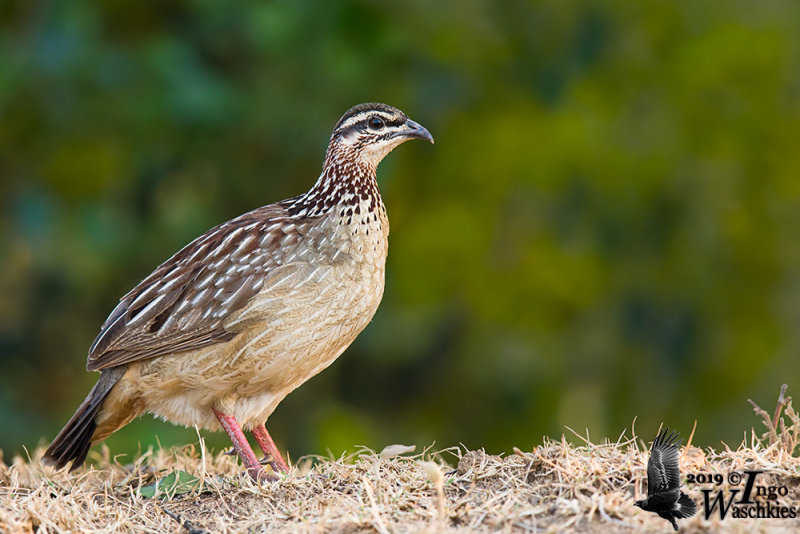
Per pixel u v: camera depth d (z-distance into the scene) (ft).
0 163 41.50
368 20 42.09
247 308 26.78
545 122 46.85
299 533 20.51
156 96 40.09
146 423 38.32
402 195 47.39
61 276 41.45
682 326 44.91
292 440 43.32
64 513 22.38
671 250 45.93
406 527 20.44
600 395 46.37
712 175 47.32
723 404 45.85
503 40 46.52
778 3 52.01
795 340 49.26
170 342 26.81
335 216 28.02
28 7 41.29
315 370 28.25
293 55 41.73
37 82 39.55
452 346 46.50
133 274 42.73
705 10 49.55
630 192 45.91
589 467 21.76
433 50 45.37
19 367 43.34
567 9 45.93
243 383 27.50
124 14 42.29
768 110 48.24
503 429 45.42
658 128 47.50
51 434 41.88
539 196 47.24
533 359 45.57
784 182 48.47
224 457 28.30
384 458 24.59
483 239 46.34
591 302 46.24
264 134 41.65
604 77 48.60
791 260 48.88
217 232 28.35
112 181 41.96
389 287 46.06
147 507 23.52
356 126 28.71
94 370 27.17
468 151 46.78
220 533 21.80
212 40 42.09
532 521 20.44
